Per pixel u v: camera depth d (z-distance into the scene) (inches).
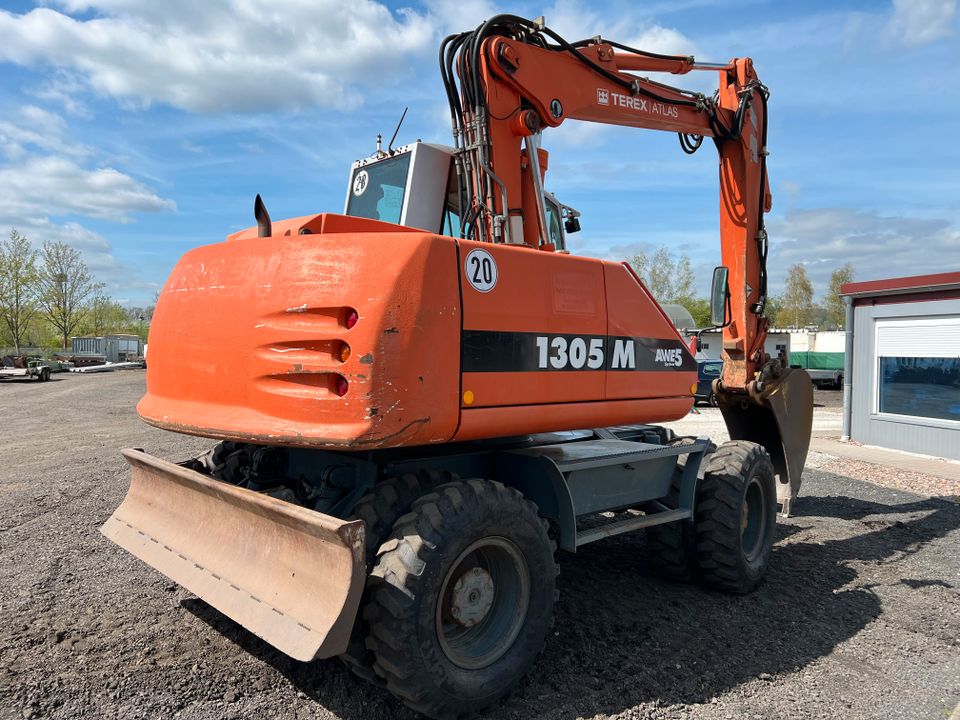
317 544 110.8
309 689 129.9
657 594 187.2
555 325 139.4
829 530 259.3
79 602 170.4
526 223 184.1
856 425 494.6
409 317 112.7
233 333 126.7
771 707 128.9
